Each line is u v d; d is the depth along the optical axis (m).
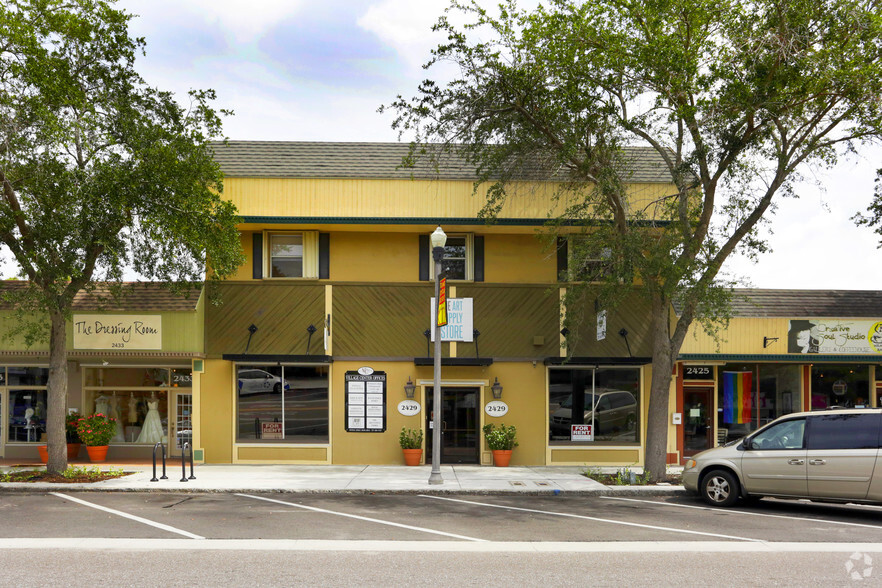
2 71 14.92
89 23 15.77
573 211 16.59
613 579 7.96
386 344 19.48
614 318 19.61
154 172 15.22
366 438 19.36
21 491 14.66
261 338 19.38
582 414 19.52
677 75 14.99
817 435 12.53
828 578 8.07
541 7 16.09
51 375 16.17
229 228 17.33
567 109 15.89
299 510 12.53
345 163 19.92
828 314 19.53
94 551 9.16
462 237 19.92
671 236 15.23
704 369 20.06
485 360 18.88
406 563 8.60
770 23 14.80
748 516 12.20
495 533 10.49
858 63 14.63
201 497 14.08
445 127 16.95
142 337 18.55
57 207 14.81
